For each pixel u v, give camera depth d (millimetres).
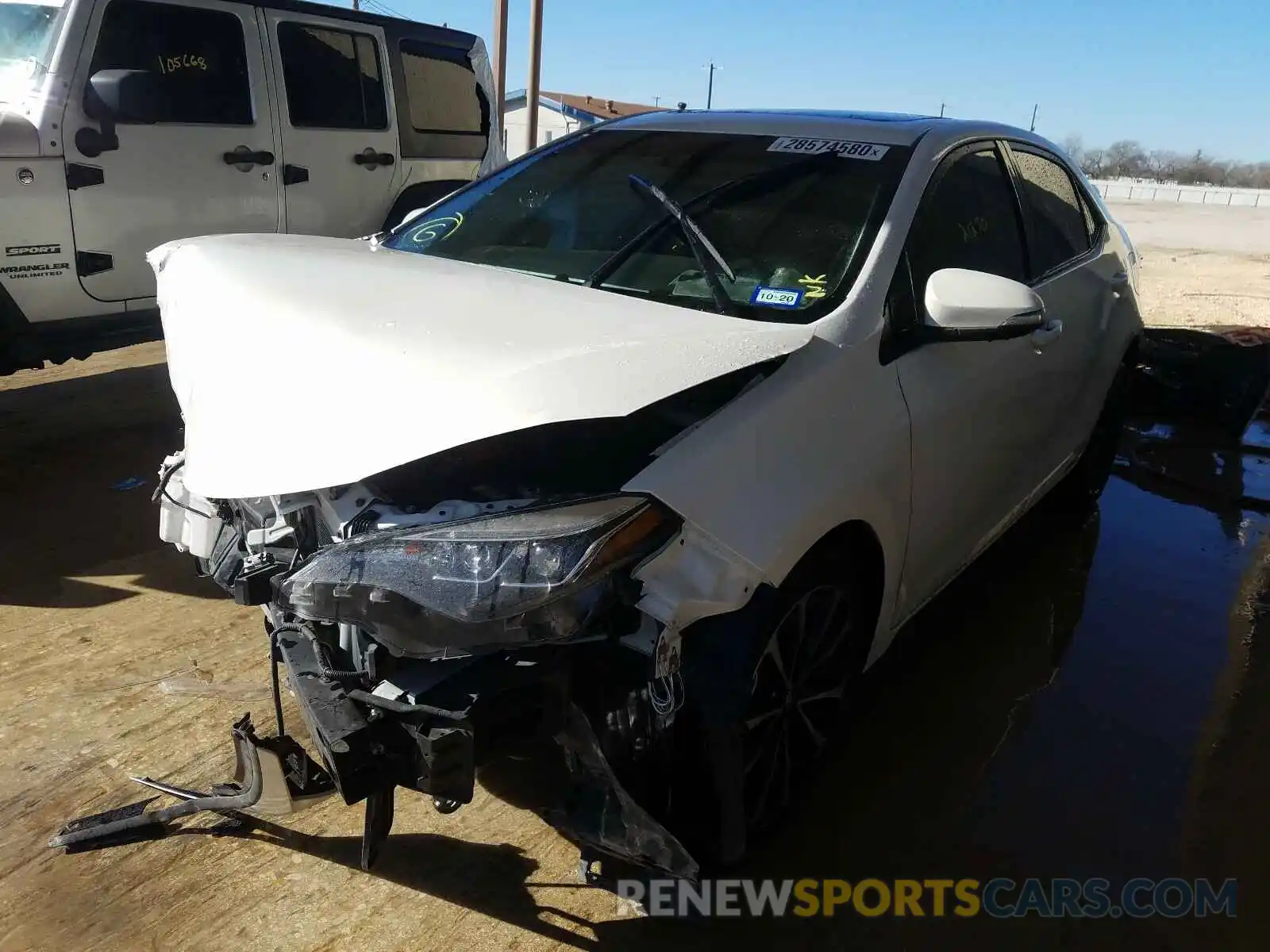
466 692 1883
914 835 2629
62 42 4578
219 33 5262
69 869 2330
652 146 3393
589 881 2363
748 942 2260
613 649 1961
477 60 7000
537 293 2508
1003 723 3129
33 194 4512
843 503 2281
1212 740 3094
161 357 6789
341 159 6004
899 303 2680
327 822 2531
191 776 2646
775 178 3020
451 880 2361
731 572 1985
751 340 2248
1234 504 5066
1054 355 3574
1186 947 2334
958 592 3982
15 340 4605
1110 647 3615
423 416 1927
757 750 2338
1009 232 3457
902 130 3199
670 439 2098
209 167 5254
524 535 1854
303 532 2162
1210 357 6148
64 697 2949
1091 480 4594
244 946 2152
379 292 2445
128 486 4551
